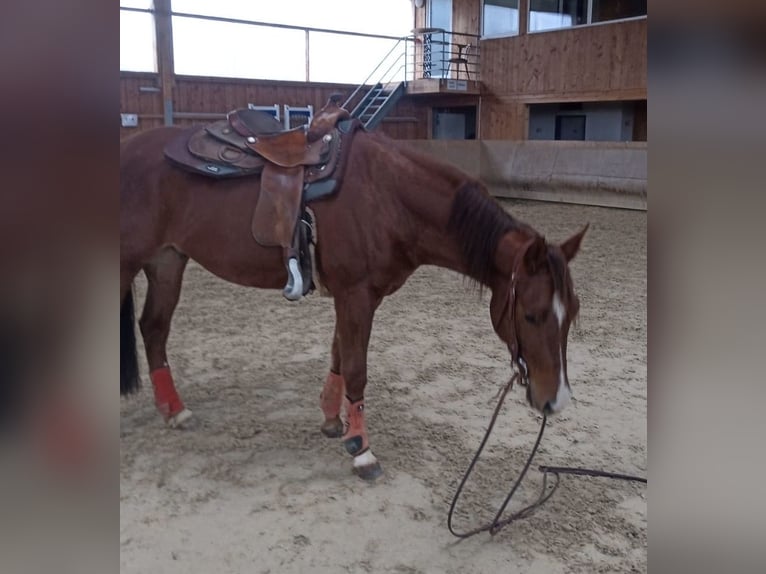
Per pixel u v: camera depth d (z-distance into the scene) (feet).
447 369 12.06
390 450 8.91
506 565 6.54
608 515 7.42
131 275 8.56
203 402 10.43
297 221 7.72
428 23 48.19
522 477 7.41
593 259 22.07
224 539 6.89
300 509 7.48
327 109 8.31
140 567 6.38
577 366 12.23
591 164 35.68
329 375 9.20
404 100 45.68
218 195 8.23
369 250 7.82
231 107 36.63
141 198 8.38
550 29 40.68
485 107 45.06
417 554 6.70
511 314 6.82
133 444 8.94
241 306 16.48
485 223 7.28
